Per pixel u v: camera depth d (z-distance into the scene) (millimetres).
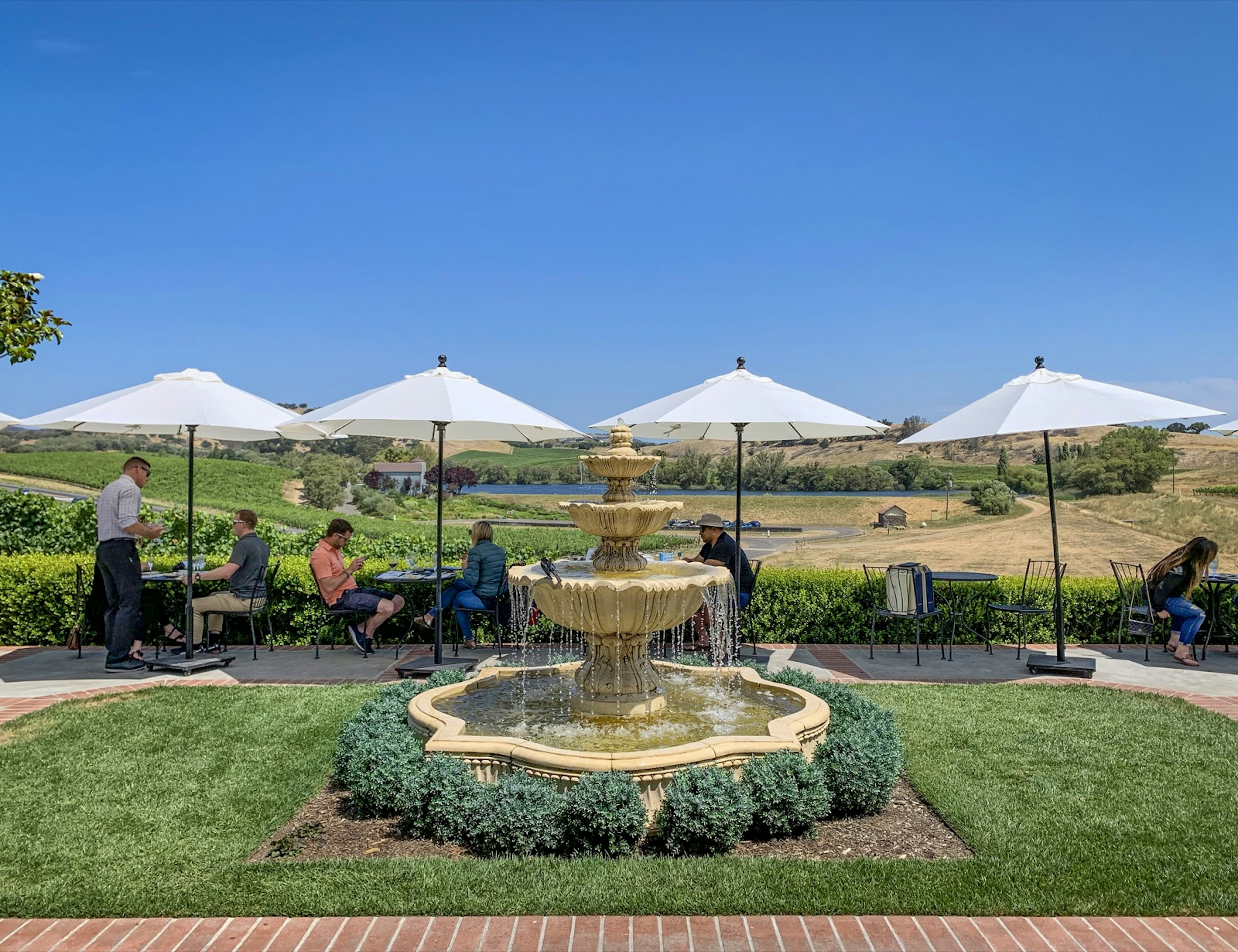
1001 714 7199
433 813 4699
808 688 6688
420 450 108938
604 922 3701
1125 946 3525
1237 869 4203
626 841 4465
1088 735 6586
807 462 120000
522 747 4945
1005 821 4840
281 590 10609
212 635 10375
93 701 7527
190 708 7297
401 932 3615
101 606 9602
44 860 4336
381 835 4809
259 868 4207
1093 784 5473
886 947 3500
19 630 10656
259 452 101000
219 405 8875
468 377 8969
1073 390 9008
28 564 10758
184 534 14891
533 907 3803
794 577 11094
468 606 9773
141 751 6152
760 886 3996
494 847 4535
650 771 4707
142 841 4570
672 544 39750
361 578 10883
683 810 4473
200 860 4332
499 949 3463
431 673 8477
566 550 24672
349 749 5395
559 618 6191
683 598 5980
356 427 9883
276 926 3674
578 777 4703
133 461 9211
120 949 3473
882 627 10930
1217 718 7078
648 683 6301
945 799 5211
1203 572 9805
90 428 9977
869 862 4281
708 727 5910
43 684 8438
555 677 7406
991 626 11016
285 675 8906
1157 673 9234
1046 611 9891
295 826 4934
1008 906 3822
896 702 7621
